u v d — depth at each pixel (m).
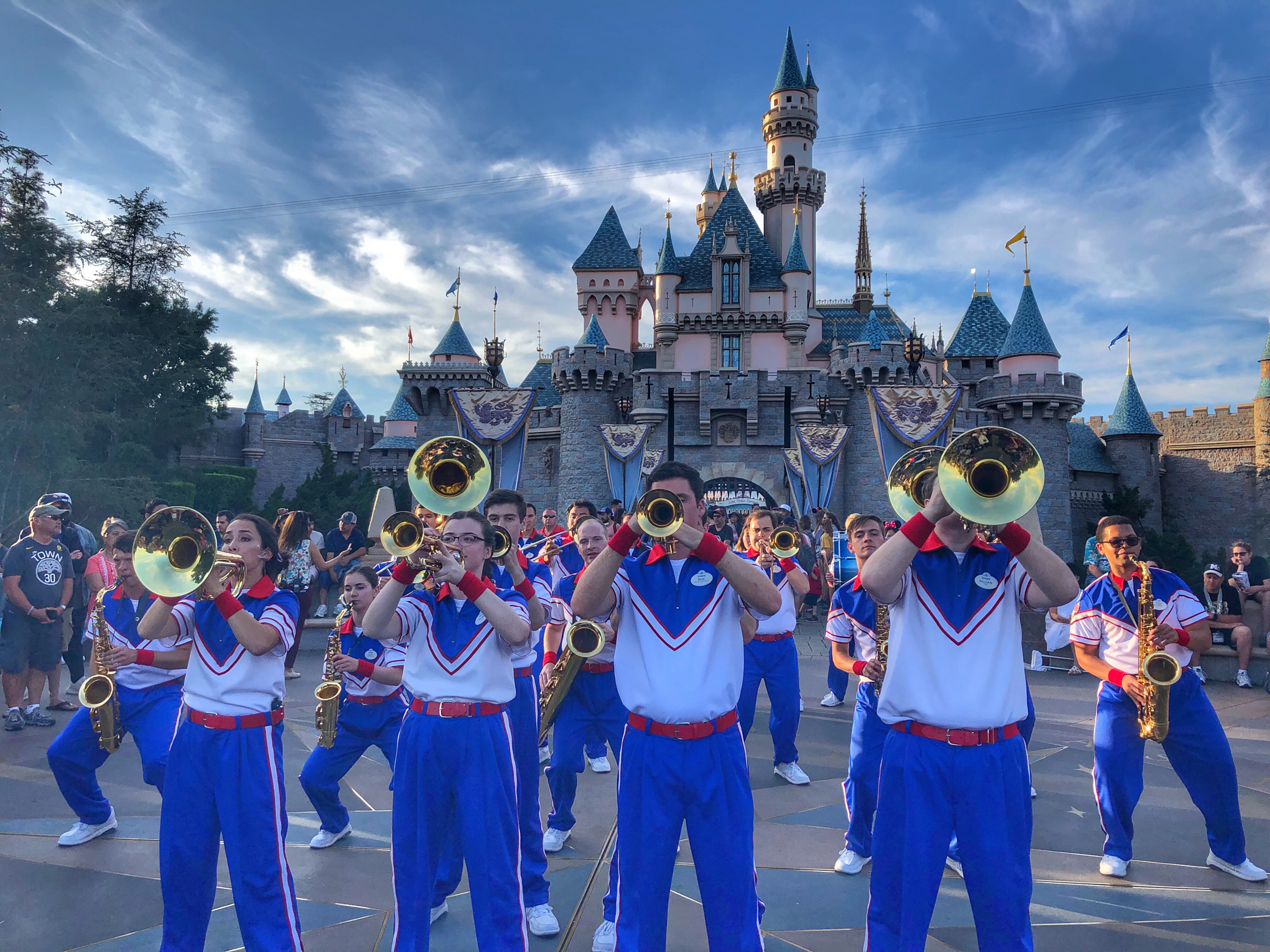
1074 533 55.47
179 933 3.71
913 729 3.35
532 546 8.61
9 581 8.37
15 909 4.60
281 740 3.88
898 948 3.30
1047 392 37.09
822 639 15.66
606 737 5.55
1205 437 59.19
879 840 3.38
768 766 7.48
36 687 8.78
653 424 36.69
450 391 25.12
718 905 3.33
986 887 3.19
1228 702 10.14
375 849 5.47
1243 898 4.73
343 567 14.06
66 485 38.06
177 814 3.69
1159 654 4.57
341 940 4.25
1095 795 6.02
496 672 3.84
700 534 3.35
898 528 5.44
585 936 4.32
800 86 59.97
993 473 3.11
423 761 3.75
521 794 4.51
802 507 27.80
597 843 5.64
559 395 55.19
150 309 50.31
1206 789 5.02
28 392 38.12
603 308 56.50
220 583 3.71
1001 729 3.32
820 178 59.41
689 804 3.39
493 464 25.09
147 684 5.19
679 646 3.43
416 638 3.91
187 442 52.47
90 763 5.47
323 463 59.69
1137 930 4.33
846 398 36.72
